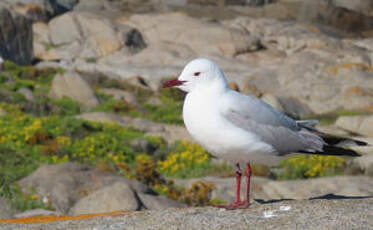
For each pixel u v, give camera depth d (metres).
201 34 44.12
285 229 4.15
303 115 28.92
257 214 4.76
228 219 4.64
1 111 19.08
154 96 31.86
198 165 15.84
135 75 37.16
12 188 10.55
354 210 4.60
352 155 5.37
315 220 4.34
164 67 40.03
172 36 44.72
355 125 18.48
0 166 12.48
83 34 43.16
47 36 43.31
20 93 23.19
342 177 11.98
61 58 41.47
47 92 26.16
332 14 52.62
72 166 11.41
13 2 45.50
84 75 34.66
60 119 18.22
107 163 14.64
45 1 47.69
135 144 17.12
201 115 5.08
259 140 5.10
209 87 5.13
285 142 5.23
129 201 9.38
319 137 5.43
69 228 4.78
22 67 32.41
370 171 14.66
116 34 43.06
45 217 5.76
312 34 45.50
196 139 5.26
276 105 28.64
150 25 46.03
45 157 14.13
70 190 10.48
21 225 5.01
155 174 13.36
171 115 25.36
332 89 31.31
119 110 24.84
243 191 12.27
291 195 11.48
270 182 12.37
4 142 14.58
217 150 5.22
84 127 17.59
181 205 10.47
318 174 15.16
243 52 43.22
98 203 9.38
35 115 21.19
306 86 31.91
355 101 30.25
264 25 47.38
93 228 4.70
